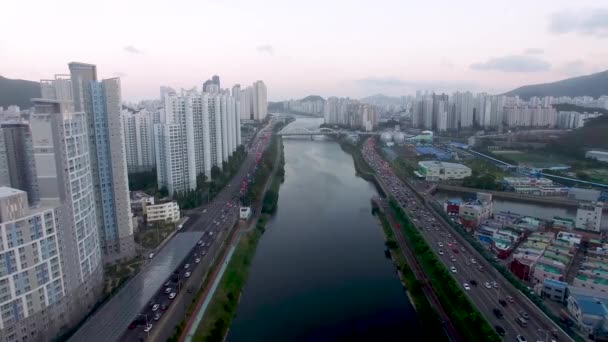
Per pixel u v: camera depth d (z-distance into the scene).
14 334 142.00
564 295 176.00
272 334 168.00
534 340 147.88
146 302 171.25
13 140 176.50
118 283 195.50
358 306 189.50
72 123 168.62
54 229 154.62
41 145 157.88
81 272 171.25
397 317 181.12
